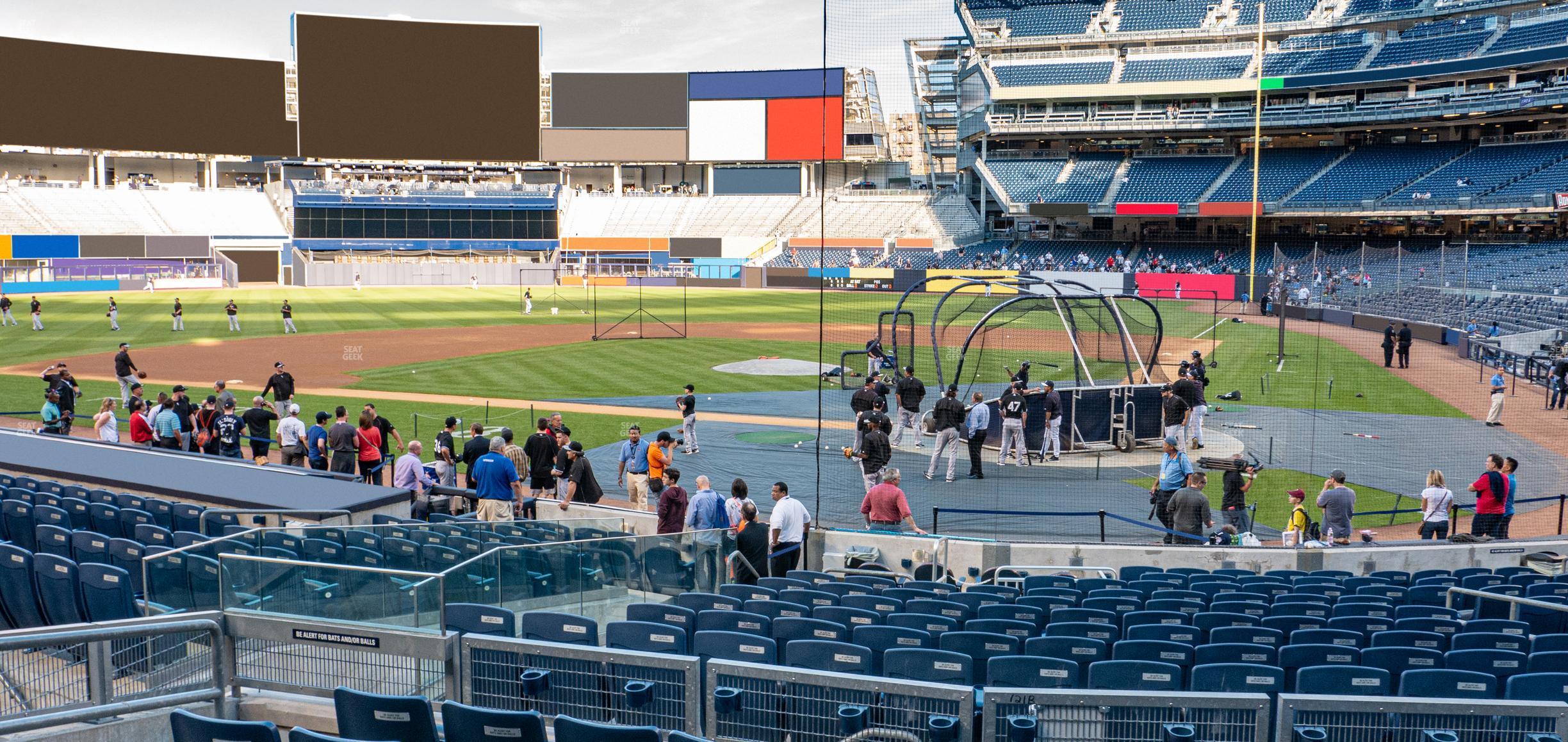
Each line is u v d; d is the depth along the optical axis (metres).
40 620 8.80
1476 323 38.88
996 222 79.38
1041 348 39.34
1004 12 68.69
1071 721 6.04
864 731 6.16
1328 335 43.62
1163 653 7.36
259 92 75.25
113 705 6.43
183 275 71.00
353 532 10.12
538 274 78.25
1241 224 69.12
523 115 80.62
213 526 11.64
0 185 69.62
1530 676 6.48
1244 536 14.45
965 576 13.73
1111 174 69.88
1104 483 19.25
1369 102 60.81
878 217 80.12
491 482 13.91
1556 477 20.19
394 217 78.19
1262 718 5.99
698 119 83.50
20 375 30.47
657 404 27.34
